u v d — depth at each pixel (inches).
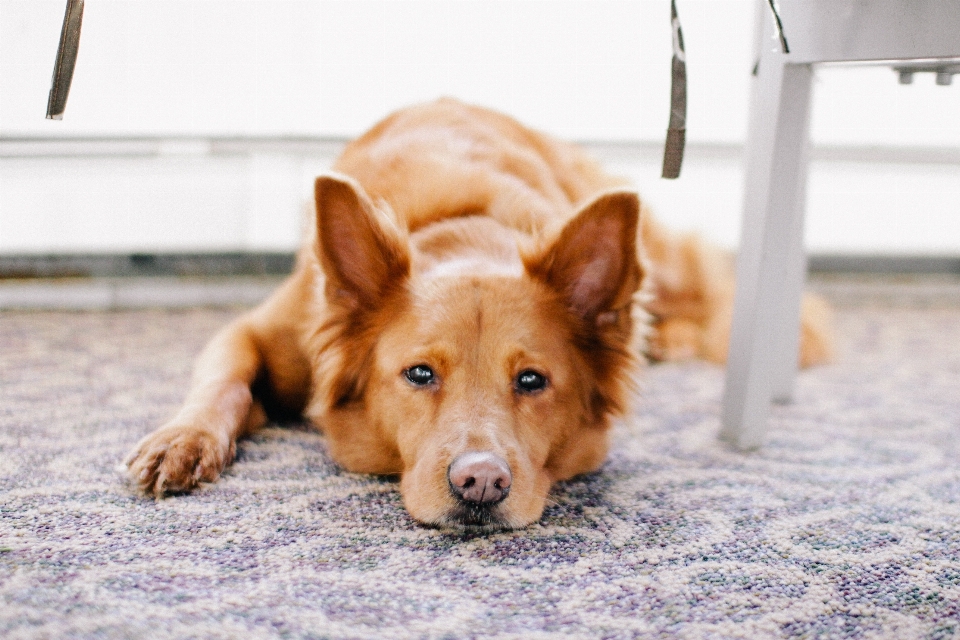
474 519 31.0
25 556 28.0
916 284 70.8
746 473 35.2
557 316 34.7
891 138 63.4
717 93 60.4
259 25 55.4
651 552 29.7
